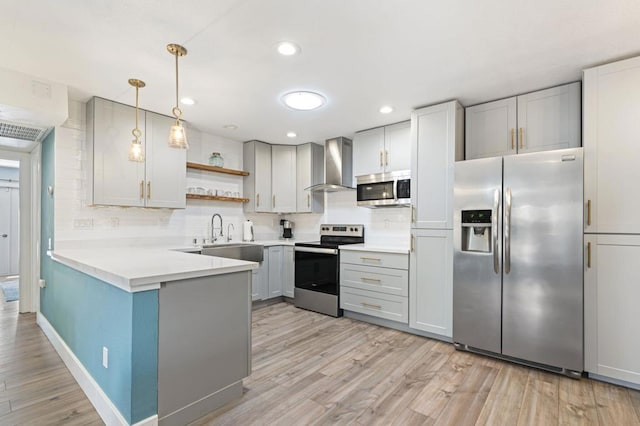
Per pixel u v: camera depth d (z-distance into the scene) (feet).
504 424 5.80
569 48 6.77
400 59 7.26
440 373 7.73
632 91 7.04
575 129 8.30
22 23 5.90
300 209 15.08
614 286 7.09
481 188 8.62
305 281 13.29
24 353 8.61
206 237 13.39
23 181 12.06
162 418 5.41
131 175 10.12
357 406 6.35
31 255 12.23
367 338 10.02
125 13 5.63
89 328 6.65
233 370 6.53
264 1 5.31
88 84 8.55
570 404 6.42
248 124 12.14
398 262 10.64
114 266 6.11
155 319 5.32
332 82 8.46
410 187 10.69
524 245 7.97
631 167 6.98
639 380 6.80
